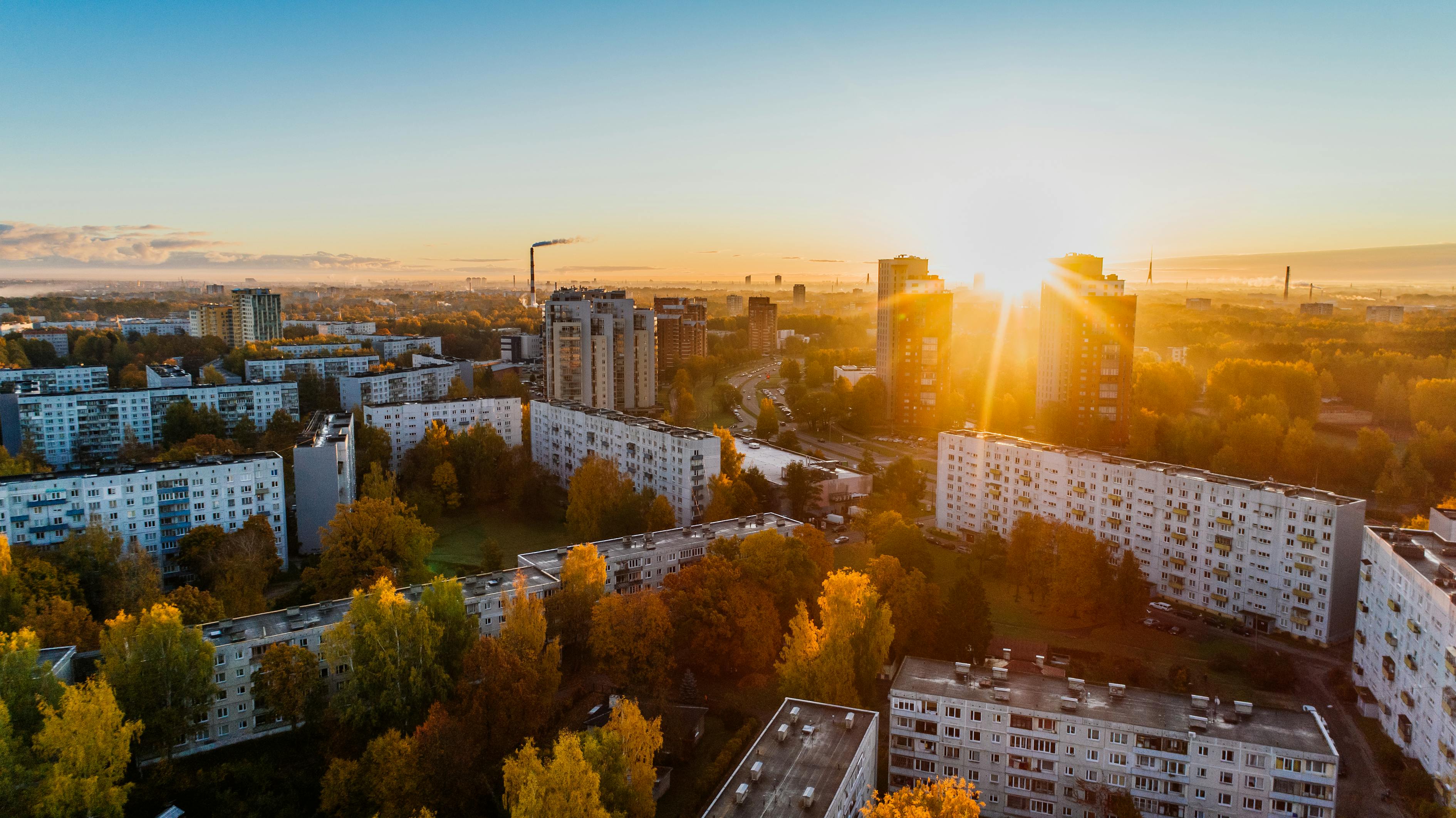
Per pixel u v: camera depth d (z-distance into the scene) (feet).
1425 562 560.61
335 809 453.99
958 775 489.26
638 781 412.77
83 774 403.34
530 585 625.41
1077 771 464.24
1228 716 462.60
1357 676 634.43
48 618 552.82
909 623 636.89
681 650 624.59
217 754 517.55
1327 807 423.64
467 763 435.53
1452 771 479.00
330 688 548.31
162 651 480.23
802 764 415.23
